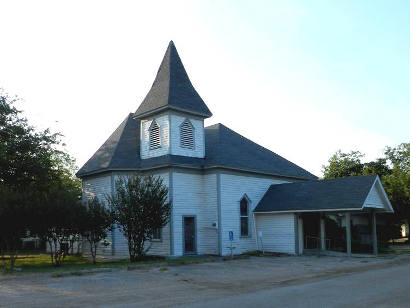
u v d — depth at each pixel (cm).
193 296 1250
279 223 2812
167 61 2984
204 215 2766
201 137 2934
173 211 2609
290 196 2861
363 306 1055
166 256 2553
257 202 2980
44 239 2222
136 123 3241
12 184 2955
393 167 5094
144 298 1226
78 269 1920
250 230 2886
